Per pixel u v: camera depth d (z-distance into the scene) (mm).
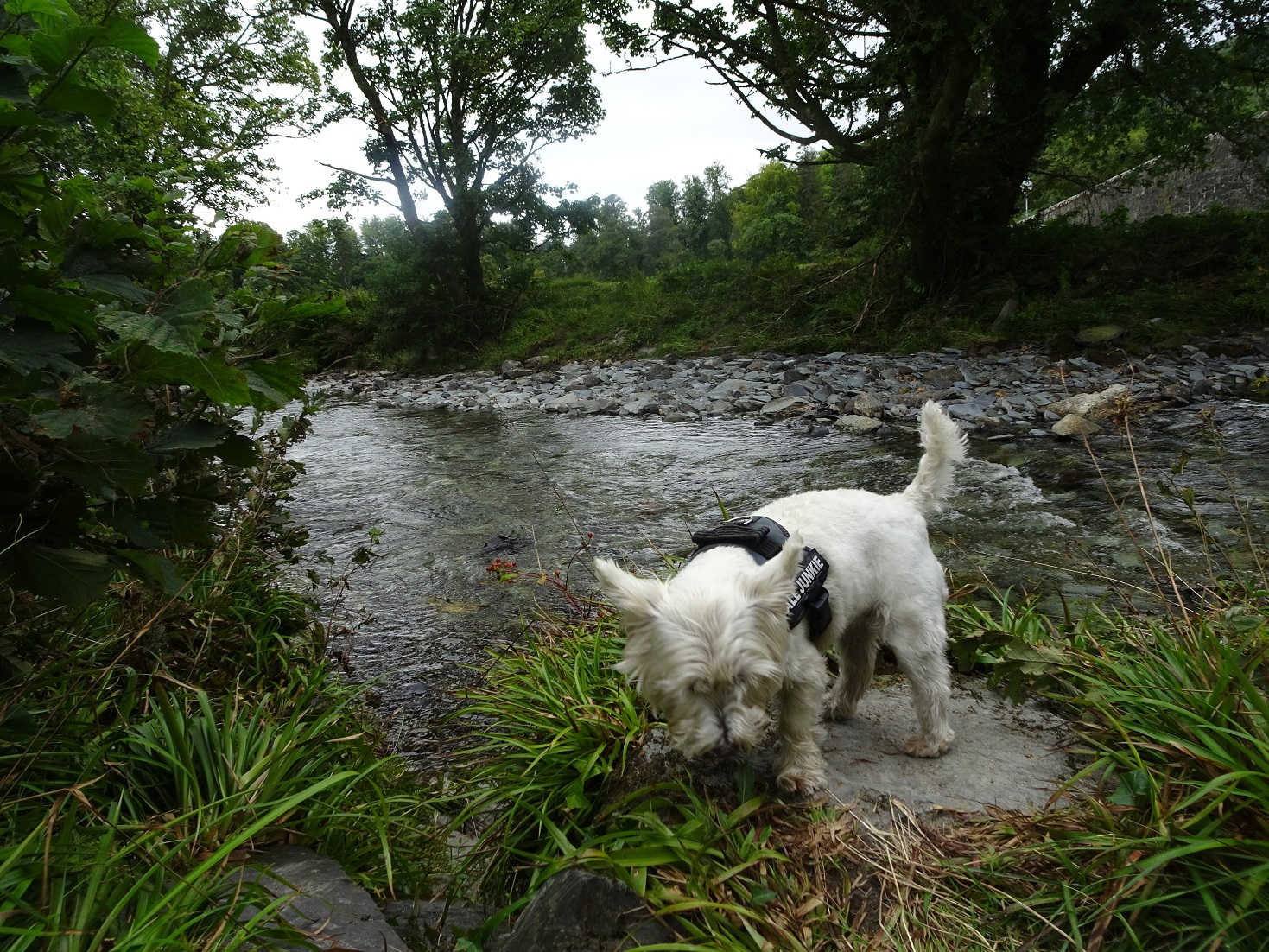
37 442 2035
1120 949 2010
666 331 22484
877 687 3799
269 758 2727
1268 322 14680
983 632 3186
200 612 3580
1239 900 1920
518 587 5922
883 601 3021
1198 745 2514
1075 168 26031
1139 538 5918
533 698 3656
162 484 3016
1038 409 10758
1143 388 11281
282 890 2266
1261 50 17938
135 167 7234
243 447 2686
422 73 23828
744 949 2078
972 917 2227
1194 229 18984
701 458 9859
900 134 17984
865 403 11680
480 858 2994
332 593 5922
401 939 2227
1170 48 16375
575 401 15227
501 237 27156
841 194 21719
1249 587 3939
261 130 19891
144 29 1901
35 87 2188
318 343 27609
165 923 1835
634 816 2582
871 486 8094
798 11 17828
